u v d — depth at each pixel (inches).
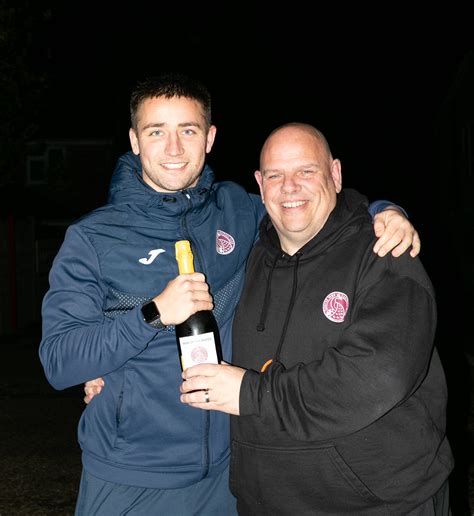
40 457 235.9
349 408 88.3
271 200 103.0
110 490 103.2
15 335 572.1
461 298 577.0
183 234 105.0
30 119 457.4
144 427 102.4
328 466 93.6
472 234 666.8
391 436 93.5
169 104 102.3
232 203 113.7
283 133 103.0
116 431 102.4
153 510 104.3
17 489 207.3
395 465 93.4
